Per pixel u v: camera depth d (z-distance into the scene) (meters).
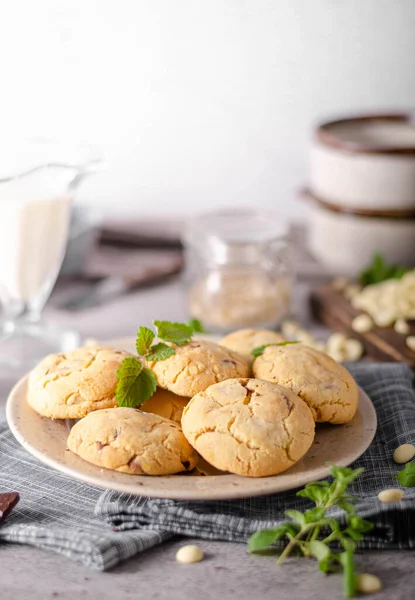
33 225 0.89
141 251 1.19
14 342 0.93
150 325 0.98
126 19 1.15
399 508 0.62
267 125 1.21
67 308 1.02
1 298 0.95
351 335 0.94
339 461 0.64
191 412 0.64
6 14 1.14
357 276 1.08
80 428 0.64
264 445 0.62
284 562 0.61
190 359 0.67
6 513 0.63
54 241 0.91
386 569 0.60
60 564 0.61
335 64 1.19
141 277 1.08
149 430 0.63
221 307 0.95
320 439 0.67
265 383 0.65
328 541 0.61
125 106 1.20
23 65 1.17
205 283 0.98
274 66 1.18
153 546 0.62
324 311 1.00
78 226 1.04
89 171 0.86
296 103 1.20
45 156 0.89
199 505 0.64
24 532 0.61
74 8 1.14
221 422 0.63
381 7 1.16
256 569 0.60
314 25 1.16
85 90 1.19
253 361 0.70
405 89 1.20
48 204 0.88
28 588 0.59
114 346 0.78
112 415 0.64
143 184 1.24
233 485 0.61
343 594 0.58
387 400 0.76
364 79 1.20
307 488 0.62
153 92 1.19
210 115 1.21
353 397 0.68
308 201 1.07
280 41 1.17
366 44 1.18
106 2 1.14
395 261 1.06
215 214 1.02
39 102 1.19
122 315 1.01
